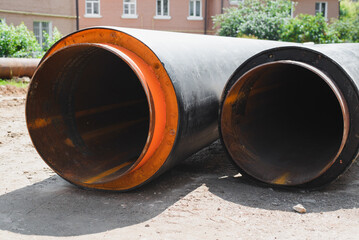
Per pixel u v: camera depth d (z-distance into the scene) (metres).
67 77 4.45
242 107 4.62
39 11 21.45
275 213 3.58
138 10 26.72
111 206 3.73
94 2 26.05
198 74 4.14
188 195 3.99
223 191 4.10
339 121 5.86
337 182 4.45
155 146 3.77
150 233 3.19
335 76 3.88
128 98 5.73
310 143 5.13
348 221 3.42
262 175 4.25
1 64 12.06
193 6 27.73
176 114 3.73
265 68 4.26
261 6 22.48
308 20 19.97
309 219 3.46
